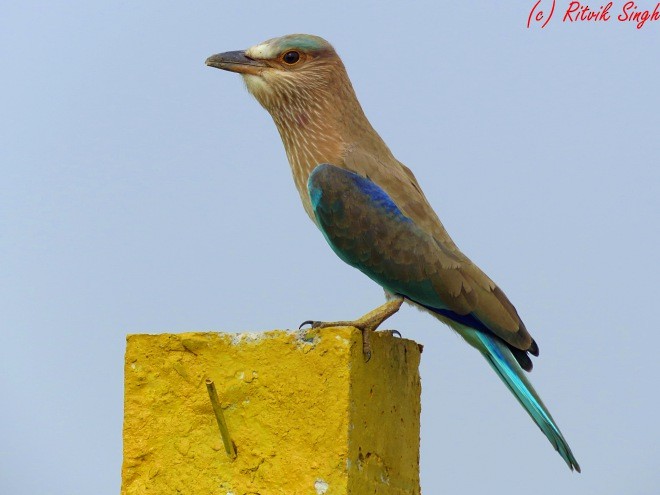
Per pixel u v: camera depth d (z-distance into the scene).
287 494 9.80
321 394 9.85
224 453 10.17
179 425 10.39
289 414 9.96
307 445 9.84
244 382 10.16
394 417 11.01
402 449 11.26
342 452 9.70
